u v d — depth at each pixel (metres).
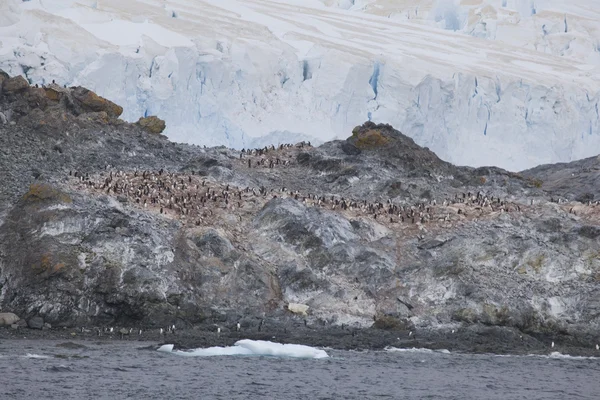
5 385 194.12
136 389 197.38
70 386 196.50
